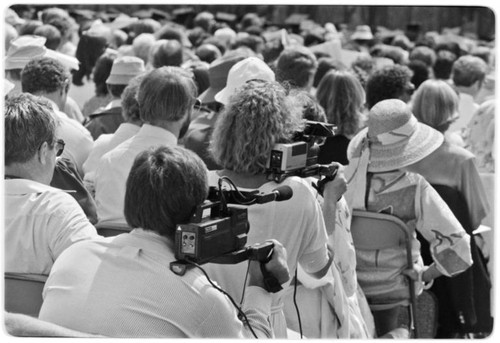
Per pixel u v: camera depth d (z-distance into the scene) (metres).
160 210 2.52
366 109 5.99
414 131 3.99
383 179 3.99
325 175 3.21
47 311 2.56
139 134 4.07
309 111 3.51
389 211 3.97
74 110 6.31
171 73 4.06
